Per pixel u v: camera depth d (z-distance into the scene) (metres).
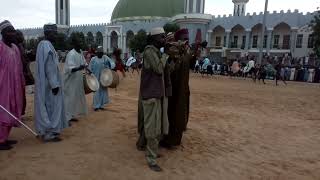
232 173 5.43
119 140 6.77
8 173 4.91
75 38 8.03
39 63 6.02
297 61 35.72
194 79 26.09
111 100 12.09
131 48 51.09
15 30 6.06
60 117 6.36
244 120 9.45
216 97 14.39
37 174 4.93
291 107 12.48
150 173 5.20
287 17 43.69
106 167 5.33
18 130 7.12
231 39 50.38
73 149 6.05
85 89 8.32
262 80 26.38
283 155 6.48
